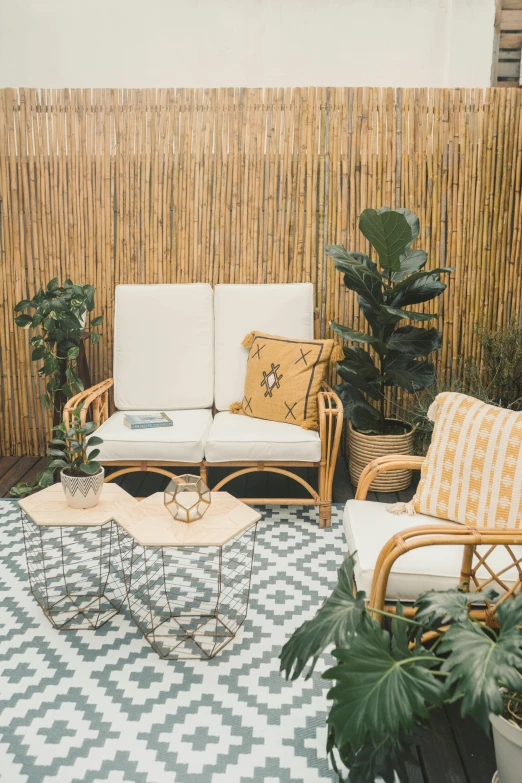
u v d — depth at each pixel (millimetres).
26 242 3951
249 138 3816
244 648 2266
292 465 3195
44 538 3055
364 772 1472
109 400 4148
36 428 4148
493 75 4301
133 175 3861
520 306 3996
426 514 2230
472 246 3926
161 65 4340
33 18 4293
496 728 1516
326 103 3783
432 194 3867
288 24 4273
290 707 1988
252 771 1742
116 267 3971
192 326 3689
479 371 3963
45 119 3820
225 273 3971
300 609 2504
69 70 4359
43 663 2178
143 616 2430
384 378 3520
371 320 3570
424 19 4242
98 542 3014
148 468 3195
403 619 1521
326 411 3141
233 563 2852
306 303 3680
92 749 1811
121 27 4301
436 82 4332
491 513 2049
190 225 3916
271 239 3926
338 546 3037
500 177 3850
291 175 3852
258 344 3568
